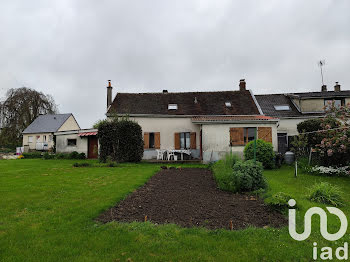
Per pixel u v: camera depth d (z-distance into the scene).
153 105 20.48
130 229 3.95
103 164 14.18
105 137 16.00
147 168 12.91
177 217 4.66
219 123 16.45
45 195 6.34
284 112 21.50
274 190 7.19
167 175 10.43
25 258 3.04
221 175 8.06
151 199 6.07
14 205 5.38
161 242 3.49
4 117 31.64
